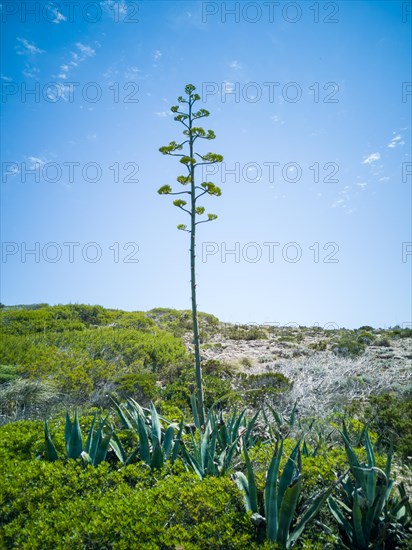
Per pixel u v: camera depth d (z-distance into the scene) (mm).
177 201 6480
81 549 3373
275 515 3561
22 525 3820
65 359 13000
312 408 8523
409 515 3727
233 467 4824
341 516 3762
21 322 18812
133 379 10961
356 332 21641
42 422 6816
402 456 5445
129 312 23641
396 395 9570
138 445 5617
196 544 3383
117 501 3939
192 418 7945
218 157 6535
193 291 6348
